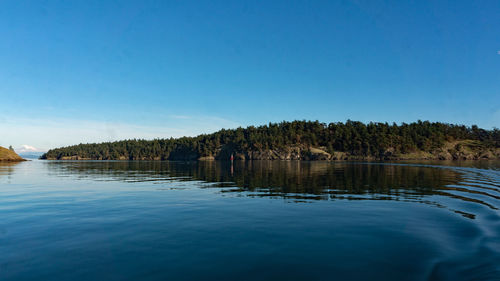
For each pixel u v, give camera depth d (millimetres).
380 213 12930
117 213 13125
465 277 6328
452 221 11344
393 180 29266
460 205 14844
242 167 70500
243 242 8844
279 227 10578
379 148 175625
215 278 6324
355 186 23891
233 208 14242
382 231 9977
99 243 8750
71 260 7355
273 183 26938
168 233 9828
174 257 7586
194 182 28484
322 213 12969
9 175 39688
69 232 9953
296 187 23438
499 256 7520
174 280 6223
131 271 6688
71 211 13602
